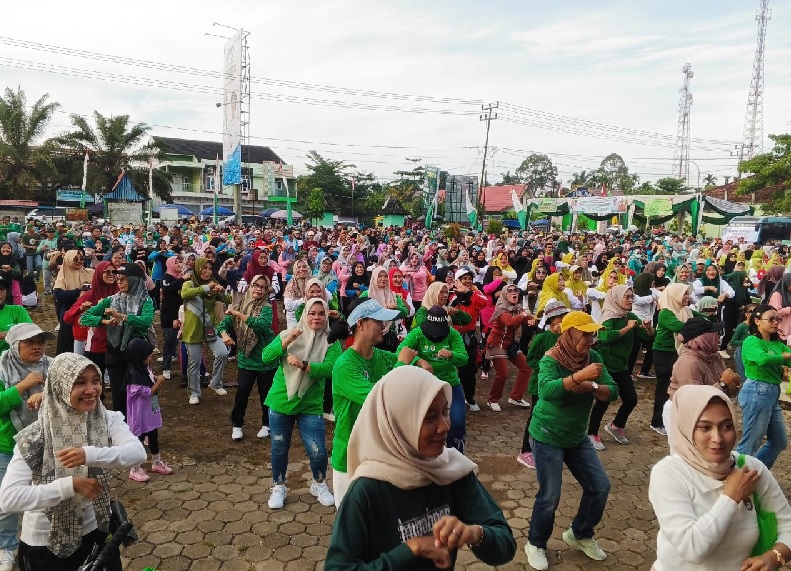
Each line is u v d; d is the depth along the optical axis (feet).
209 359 31.32
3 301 17.94
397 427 6.55
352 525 6.33
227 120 95.66
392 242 68.49
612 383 13.55
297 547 14.11
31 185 143.95
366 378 12.32
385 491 6.46
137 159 156.15
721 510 7.70
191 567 13.23
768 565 7.82
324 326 15.61
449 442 15.69
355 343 12.75
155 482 17.33
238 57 91.61
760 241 91.81
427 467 6.57
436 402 6.57
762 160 100.63
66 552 9.21
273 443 15.80
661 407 22.59
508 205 180.04
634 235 107.14
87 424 9.37
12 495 8.63
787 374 27.40
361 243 68.08
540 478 13.47
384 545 6.41
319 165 200.54
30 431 9.30
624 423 21.39
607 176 302.86
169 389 26.03
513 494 17.28
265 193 185.16
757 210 119.03
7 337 12.49
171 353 27.96
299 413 15.83
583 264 35.22
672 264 49.49
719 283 35.65
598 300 31.30
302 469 18.57
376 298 26.14
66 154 149.79
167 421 22.18
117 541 8.70
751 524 8.02
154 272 36.91
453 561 6.69
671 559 8.31
